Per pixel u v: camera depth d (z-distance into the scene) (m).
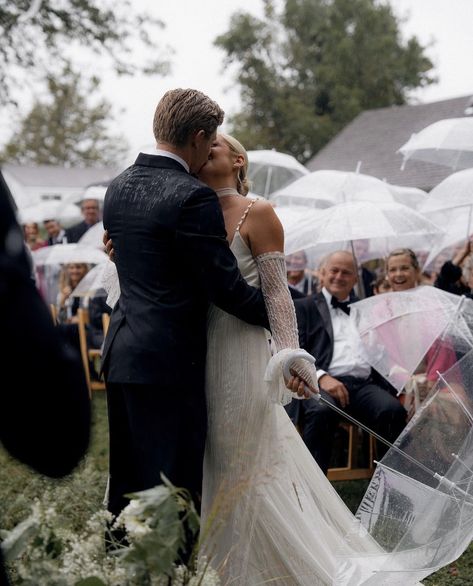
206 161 3.55
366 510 3.64
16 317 1.77
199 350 3.31
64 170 57.88
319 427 5.46
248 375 3.43
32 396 1.79
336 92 45.28
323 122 45.16
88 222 13.45
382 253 9.26
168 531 2.28
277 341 3.42
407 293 5.72
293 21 46.72
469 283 7.53
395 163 27.95
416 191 11.41
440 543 3.45
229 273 3.22
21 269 1.80
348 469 5.59
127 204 3.29
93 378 9.66
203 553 3.36
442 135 8.52
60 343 1.83
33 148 65.38
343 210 7.23
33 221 16.48
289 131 45.56
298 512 3.48
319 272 7.11
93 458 5.78
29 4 15.02
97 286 9.23
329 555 3.50
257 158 12.09
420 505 3.57
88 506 3.25
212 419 3.45
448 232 9.21
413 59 47.78
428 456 3.69
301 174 12.34
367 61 46.50
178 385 3.20
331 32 46.06
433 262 10.23
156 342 3.18
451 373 3.93
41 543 2.35
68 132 65.44
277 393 3.39
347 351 5.74
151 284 3.23
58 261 10.32
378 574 3.38
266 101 46.91
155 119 3.38
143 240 3.22
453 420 3.78
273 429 3.48
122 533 2.94
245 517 3.37
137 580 2.32
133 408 3.24
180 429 3.24
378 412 5.52
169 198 3.20
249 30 46.31
